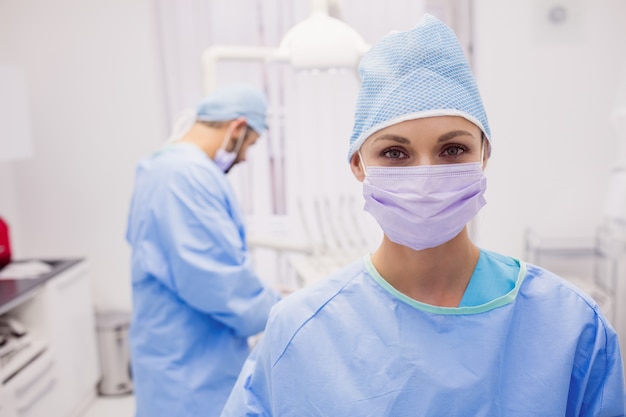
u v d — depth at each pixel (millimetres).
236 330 1547
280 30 2748
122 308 3127
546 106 2576
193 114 1753
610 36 2527
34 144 2979
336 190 2785
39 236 3053
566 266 2615
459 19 2613
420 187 704
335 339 778
